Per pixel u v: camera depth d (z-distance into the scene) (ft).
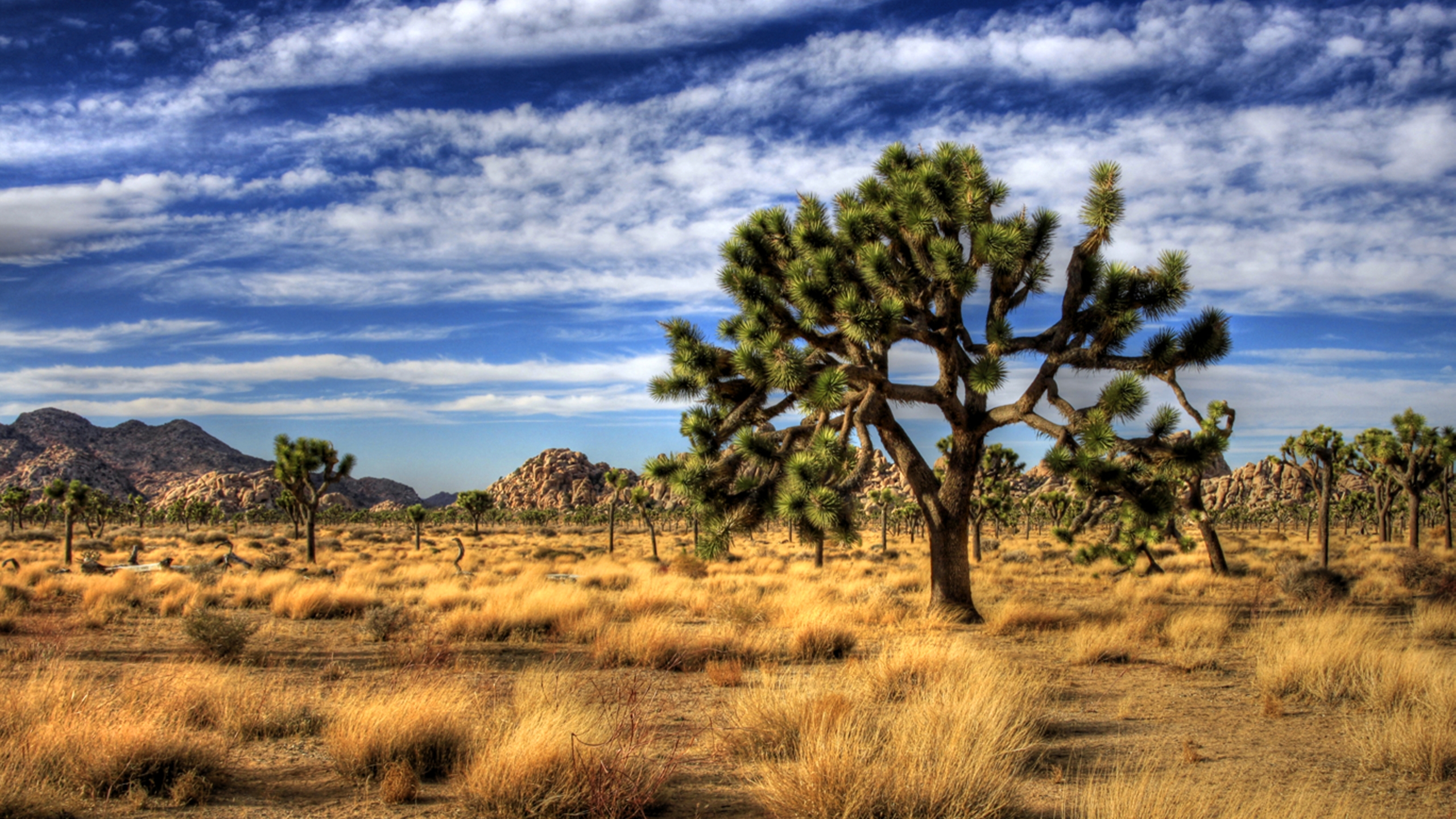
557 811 14.29
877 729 17.88
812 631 34.17
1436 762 16.55
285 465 98.27
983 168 41.52
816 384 34.91
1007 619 40.60
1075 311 41.91
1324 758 18.13
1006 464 100.94
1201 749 19.06
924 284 43.11
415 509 168.66
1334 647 26.78
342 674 28.60
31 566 74.38
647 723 20.79
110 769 15.39
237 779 16.62
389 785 15.30
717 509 38.22
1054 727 21.18
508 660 33.09
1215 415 58.29
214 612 43.42
